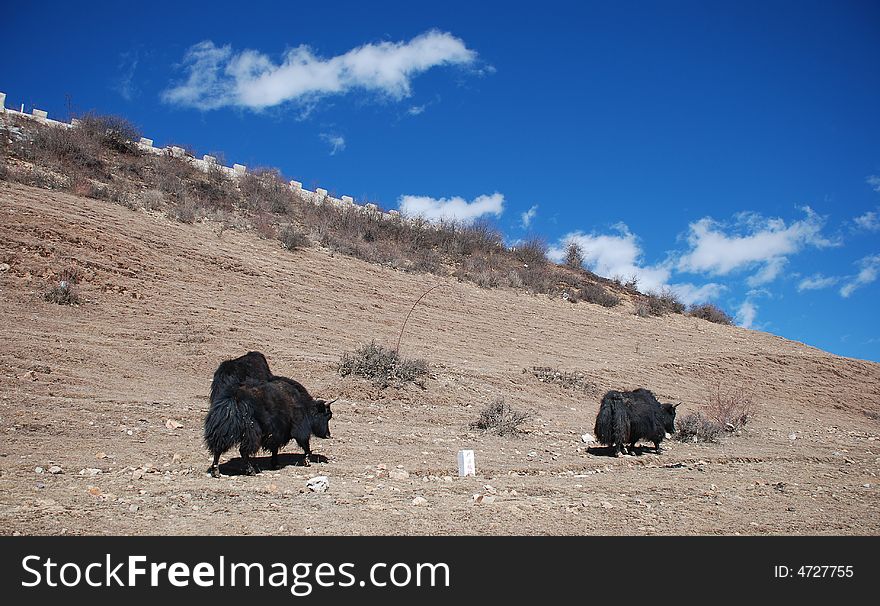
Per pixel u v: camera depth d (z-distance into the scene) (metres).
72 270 22.86
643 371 30.00
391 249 42.34
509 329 33.28
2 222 23.97
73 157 35.50
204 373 17.73
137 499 8.34
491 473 11.61
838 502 11.09
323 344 22.92
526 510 8.98
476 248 50.25
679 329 43.81
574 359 30.00
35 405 12.80
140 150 41.97
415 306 32.59
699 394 28.06
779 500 10.86
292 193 45.50
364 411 16.62
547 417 19.08
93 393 14.34
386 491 9.59
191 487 9.04
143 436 12.02
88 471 9.40
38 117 39.47
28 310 19.56
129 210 31.66
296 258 34.12
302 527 7.72
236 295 26.45
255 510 8.23
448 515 8.51
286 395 10.84
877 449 20.52
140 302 22.75
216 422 9.76
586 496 10.16
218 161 44.75
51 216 26.05
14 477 8.77
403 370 19.86
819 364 37.38
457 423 16.98
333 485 9.78
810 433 23.39
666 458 14.66
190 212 33.75
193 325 21.50
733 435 20.36
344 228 43.12
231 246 32.09
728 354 36.69
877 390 35.03
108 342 18.42
